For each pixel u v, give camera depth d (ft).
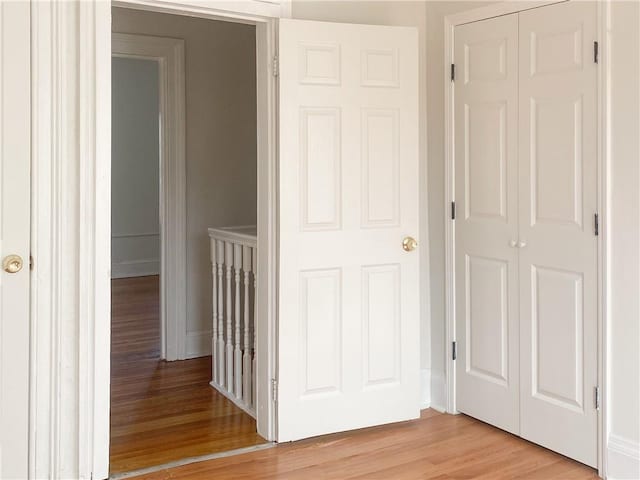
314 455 10.07
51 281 8.82
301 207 10.28
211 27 15.48
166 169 15.14
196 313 15.79
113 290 24.40
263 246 10.52
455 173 11.53
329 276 10.55
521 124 10.26
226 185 15.90
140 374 14.43
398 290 11.09
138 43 14.55
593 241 9.24
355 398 10.84
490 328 11.01
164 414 11.92
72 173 8.87
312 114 10.26
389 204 10.91
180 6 9.50
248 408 12.03
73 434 9.06
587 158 9.27
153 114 27.61
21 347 8.68
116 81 26.63
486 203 10.96
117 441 10.62
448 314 11.76
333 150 10.44
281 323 10.26
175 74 15.01
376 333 10.94
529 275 10.25
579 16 9.29
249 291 13.30
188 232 15.51
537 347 10.19
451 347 11.76
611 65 8.92
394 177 10.93
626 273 8.86
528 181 10.19
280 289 10.21
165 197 15.20
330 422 10.68
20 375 8.70
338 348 10.68
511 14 10.32
